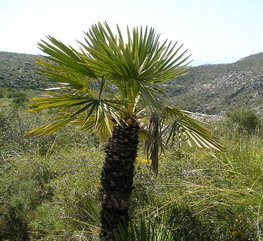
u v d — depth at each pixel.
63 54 2.86
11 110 8.79
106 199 3.15
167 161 4.41
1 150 6.96
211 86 60.97
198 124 3.39
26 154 6.56
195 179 3.83
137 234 2.83
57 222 4.04
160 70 3.14
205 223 3.21
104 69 2.78
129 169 3.11
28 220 4.39
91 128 4.09
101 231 3.26
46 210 4.31
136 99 3.24
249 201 2.94
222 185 3.46
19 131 7.79
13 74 49.00
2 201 4.44
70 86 3.21
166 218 3.27
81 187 4.16
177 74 3.29
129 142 3.05
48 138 7.55
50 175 5.47
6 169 6.00
